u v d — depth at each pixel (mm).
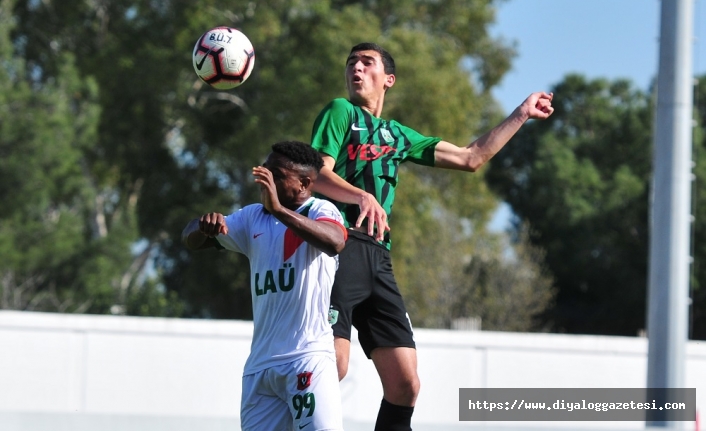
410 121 97375
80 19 109438
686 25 25203
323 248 15531
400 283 95125
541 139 152875
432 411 41594
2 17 95562
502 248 119062
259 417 16062
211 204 109750
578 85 159500
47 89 91812
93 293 92875
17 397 40469
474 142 19938
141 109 104938
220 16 102812
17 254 88000
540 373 42281
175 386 41406
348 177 18531
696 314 136250
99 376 41156
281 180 16188
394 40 99250
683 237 25234
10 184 87812
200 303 114562
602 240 142625
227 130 110750
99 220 107062
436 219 109312
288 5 100062
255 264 16312
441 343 41969
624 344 42719
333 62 95688
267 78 99250
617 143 152625
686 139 25281
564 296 148000
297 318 15859
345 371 17906
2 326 40750
